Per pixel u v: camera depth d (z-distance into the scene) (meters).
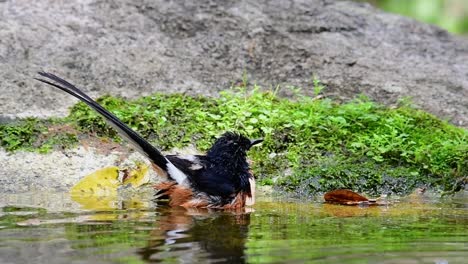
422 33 17.06
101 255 6.95
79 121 12.25
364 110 13.09
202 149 11.94
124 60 14.38
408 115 13.39
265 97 13.57
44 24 14.80
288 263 6.70
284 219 9.05
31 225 8.38
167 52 14.86
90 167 11.34
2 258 6.83
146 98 13.23
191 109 12.88
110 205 9.83
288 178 11.35
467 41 17.20
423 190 11.30
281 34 15.82
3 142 11.61
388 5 26.06
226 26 15.78
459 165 11.77
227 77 14.54
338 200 10.38
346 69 15.12
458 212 9.67
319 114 12.97
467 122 13.84
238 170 10.12
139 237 7.76
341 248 7.33
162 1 16.20
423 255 7.07
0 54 13.83
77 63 14.03
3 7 15.08
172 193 9.90
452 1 26.78
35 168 11.20
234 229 8.29
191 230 8.21
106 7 15.70
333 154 12.07
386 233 8.14
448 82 15.14
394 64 15.58
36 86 13.15
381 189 11.30
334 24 16.56
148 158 9.94
